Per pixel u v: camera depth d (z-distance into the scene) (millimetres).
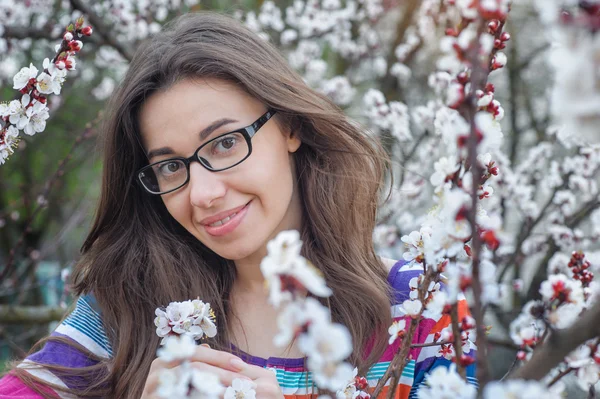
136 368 1352
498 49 858
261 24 3531
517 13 3662
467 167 801
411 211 3020
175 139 1225
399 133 2525
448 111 953
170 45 1309
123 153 1440
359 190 1505
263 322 1396
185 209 1262
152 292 1436
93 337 1463
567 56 554
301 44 3619
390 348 1345
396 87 3762
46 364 1361
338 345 524
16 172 4660
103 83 3955
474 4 641
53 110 3484
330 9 3561
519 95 3732
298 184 1472
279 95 1301
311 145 1437
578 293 772
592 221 2557
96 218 1526
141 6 3225
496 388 546
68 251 4234
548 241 2602
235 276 1455
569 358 795
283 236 563
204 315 1110
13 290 2867
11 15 2889
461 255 884
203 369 1020
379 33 4062
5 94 3855
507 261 2627
